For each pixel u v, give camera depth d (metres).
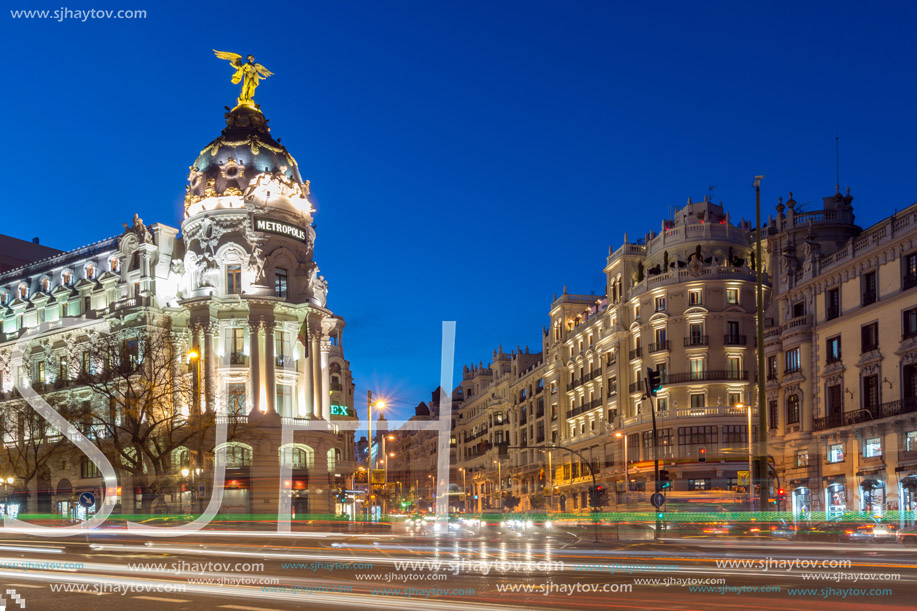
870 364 55.47
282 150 86.44
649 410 86.56
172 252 84.56
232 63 88.19
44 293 92.19
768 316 75.31
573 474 103.88
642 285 88.88
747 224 93.94
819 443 60.12
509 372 146.00
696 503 78.06
